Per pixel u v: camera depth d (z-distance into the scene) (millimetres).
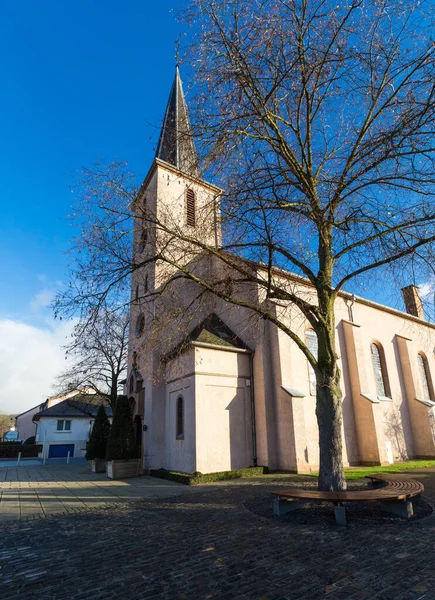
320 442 9164
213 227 10602
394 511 7523
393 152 8578
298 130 9547
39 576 4910
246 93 8625
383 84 8820
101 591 4391
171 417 16844
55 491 12688
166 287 11016
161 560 5344
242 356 16703
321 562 5059
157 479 15047
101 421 21656
